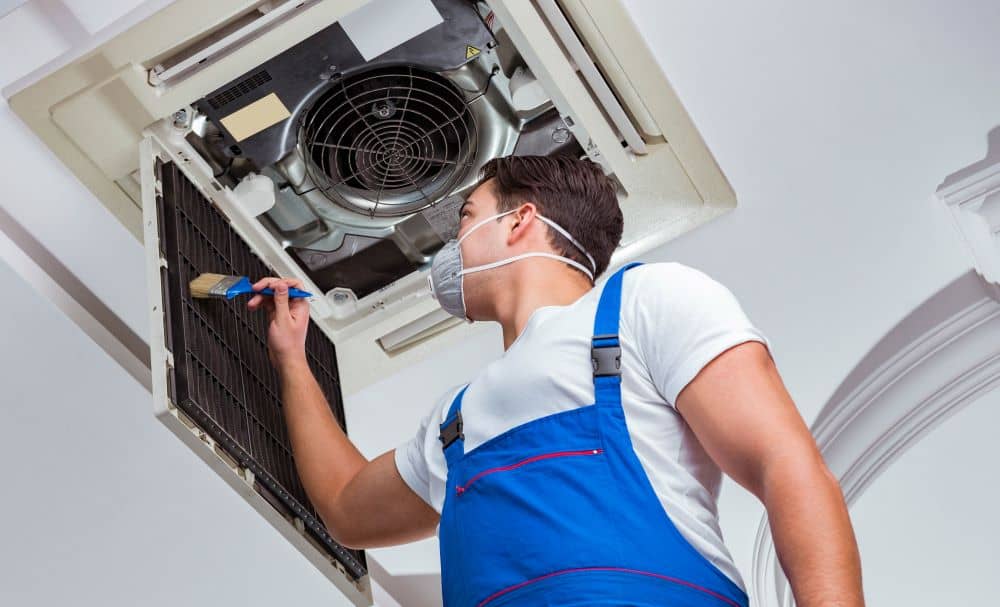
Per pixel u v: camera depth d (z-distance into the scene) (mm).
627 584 1326
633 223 2928
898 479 4656
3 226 2637
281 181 2756
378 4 2467
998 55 2838
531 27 2520
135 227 2682
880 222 3154
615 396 1446
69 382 2746
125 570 3072
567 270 1803
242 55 2461
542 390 1484
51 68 2436
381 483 1979
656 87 2725
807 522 1220
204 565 3066
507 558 1398
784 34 2729
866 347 3494
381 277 2971
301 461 2148
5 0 2322
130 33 2393
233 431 2119
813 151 2947
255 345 2375
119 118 2514
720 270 3125
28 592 3084
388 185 2779
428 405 3176
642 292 1497
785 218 3051
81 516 2961
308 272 2932
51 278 2705
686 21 2658
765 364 1400
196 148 2652
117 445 2838
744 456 1324
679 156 2865
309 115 2652
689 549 1371
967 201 3107
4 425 2803
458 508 1485
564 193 1838
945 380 3584
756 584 3807
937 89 2896
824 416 3670
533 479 1430
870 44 2787
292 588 3125
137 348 2830
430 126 2717
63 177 2600
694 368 1389
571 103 2664
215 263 2412
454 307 1875
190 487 2898
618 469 1404
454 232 2873
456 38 2553
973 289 3389
